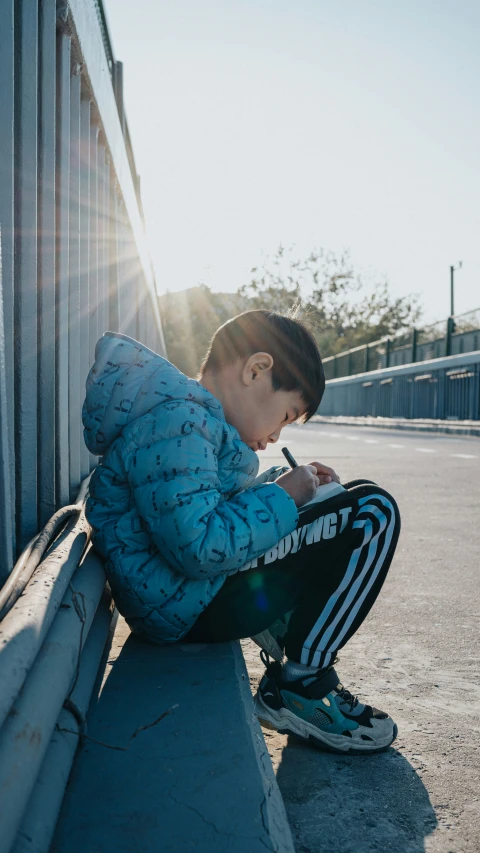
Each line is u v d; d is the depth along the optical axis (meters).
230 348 1.76
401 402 26.38
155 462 1.55
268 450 11.30
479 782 1.64
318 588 1.77
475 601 3.08
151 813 1.17
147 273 6.89
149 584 1.65
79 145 2.42
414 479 7.48
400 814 1.50
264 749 1.39
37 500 1.94
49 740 1.06
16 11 1.69
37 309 1.91
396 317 52.91
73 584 1.44
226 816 1.16
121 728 1.41
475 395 19.62
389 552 1.76
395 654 2.46
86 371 2.71
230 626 1.77
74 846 1.09
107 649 1.81
